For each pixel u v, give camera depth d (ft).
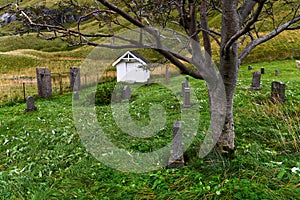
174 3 13.05
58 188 14.83
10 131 26.91
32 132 25.64
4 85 63.57
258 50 129.39
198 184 13.33
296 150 17.47
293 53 117.70
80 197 13.55
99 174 16.01
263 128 22.20
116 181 14.89
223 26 14.64
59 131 25.50
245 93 41.75
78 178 15.66
